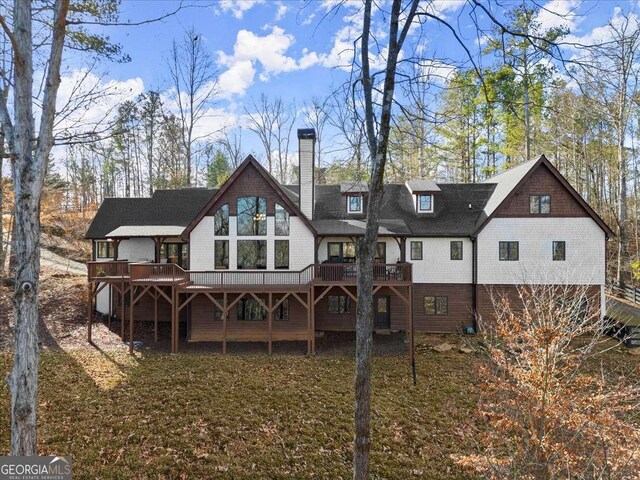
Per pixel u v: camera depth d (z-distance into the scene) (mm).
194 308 17031
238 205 16906
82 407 9883
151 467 7781
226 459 8188
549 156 29844
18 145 5695
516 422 6910
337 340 16875
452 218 19188
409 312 14391
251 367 13344
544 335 7016
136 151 39438
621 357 13891
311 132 18047
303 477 7832
